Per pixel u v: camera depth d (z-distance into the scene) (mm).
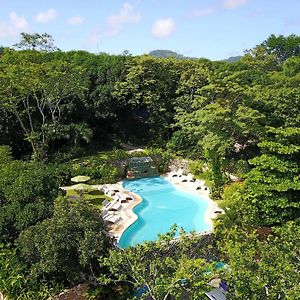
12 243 23297
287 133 29484
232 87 39094
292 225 18406
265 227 27516
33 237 21016
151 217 32188
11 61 42500
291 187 27109
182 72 51281
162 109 48344
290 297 13445
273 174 28344
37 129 43938
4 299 21422
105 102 48844
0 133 42438
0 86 38000
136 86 48875
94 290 21234
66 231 20234
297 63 57969
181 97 49562
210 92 40469
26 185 25016
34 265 20766
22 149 45000
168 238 18125
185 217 32188
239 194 29344
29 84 38625
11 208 23750
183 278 15539
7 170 29125
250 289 14516
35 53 43500
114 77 50875
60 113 46406
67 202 23047
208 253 22125
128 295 21125
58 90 41812
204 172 41938
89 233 20172
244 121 36750
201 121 38594
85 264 19688
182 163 44438
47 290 21156
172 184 40812
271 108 37719
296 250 16234
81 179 35688
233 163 39000
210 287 15797
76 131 45531
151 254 19266
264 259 15984
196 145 45344
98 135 51062
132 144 51719
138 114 52156
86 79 45750
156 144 49062
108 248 21016
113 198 35000
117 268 17859
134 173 42938
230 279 15125
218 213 31969
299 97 35469
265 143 29203
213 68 58812
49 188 26016
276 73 54969
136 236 28688
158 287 16062
